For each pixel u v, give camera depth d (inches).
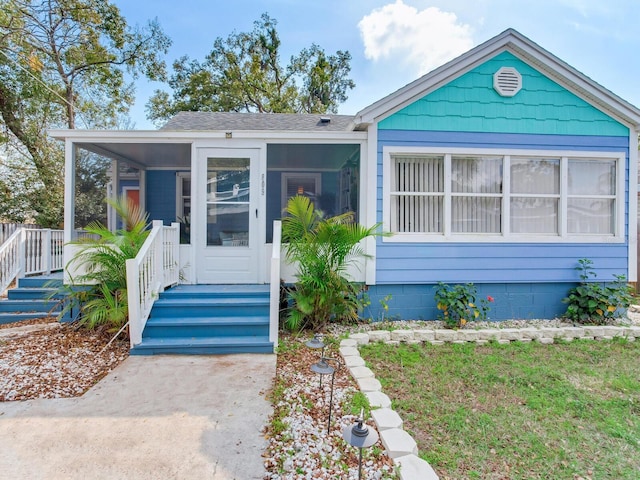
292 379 140.6
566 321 227.1
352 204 283.7
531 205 234.2
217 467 88.0
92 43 530.9
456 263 227.6
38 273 269.3
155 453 93.4
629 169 237.5
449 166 227.3
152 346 167.5
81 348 174.7
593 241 234.4
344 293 206.1
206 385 135.0
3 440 98.5
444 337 197.6
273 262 177.0
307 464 88.9
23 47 480.1
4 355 165.2
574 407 123.7
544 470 90.4
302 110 911.0
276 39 855.7
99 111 605.0
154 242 190.5
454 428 109.2
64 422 108.2
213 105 818.2
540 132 231.8
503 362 166.6
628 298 223.6
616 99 229.6
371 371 147.4
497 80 228.2
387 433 99.1
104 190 307.1
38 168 514.9
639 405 125.6
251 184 230.2
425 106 225.8
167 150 272.2
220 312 190.7
